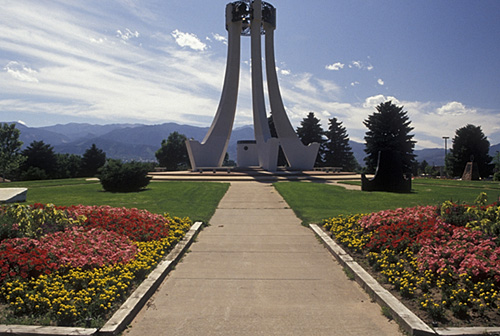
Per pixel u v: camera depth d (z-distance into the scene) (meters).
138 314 4.91
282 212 12.85
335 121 59.09
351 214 11.76
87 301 4.74
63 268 5.69
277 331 4.43
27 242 6.13
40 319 4.43
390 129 48.94
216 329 4.48
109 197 16.45
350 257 7.12
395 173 18.67
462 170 50.34
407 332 4.35
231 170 31.88
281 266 6.96
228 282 6.12
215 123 33.53
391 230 7.74
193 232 9.32
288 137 34.12
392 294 5.34
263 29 36.19
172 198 16.11
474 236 6.39
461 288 5.13
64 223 7.64
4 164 40.88
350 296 5.53
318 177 28.08
